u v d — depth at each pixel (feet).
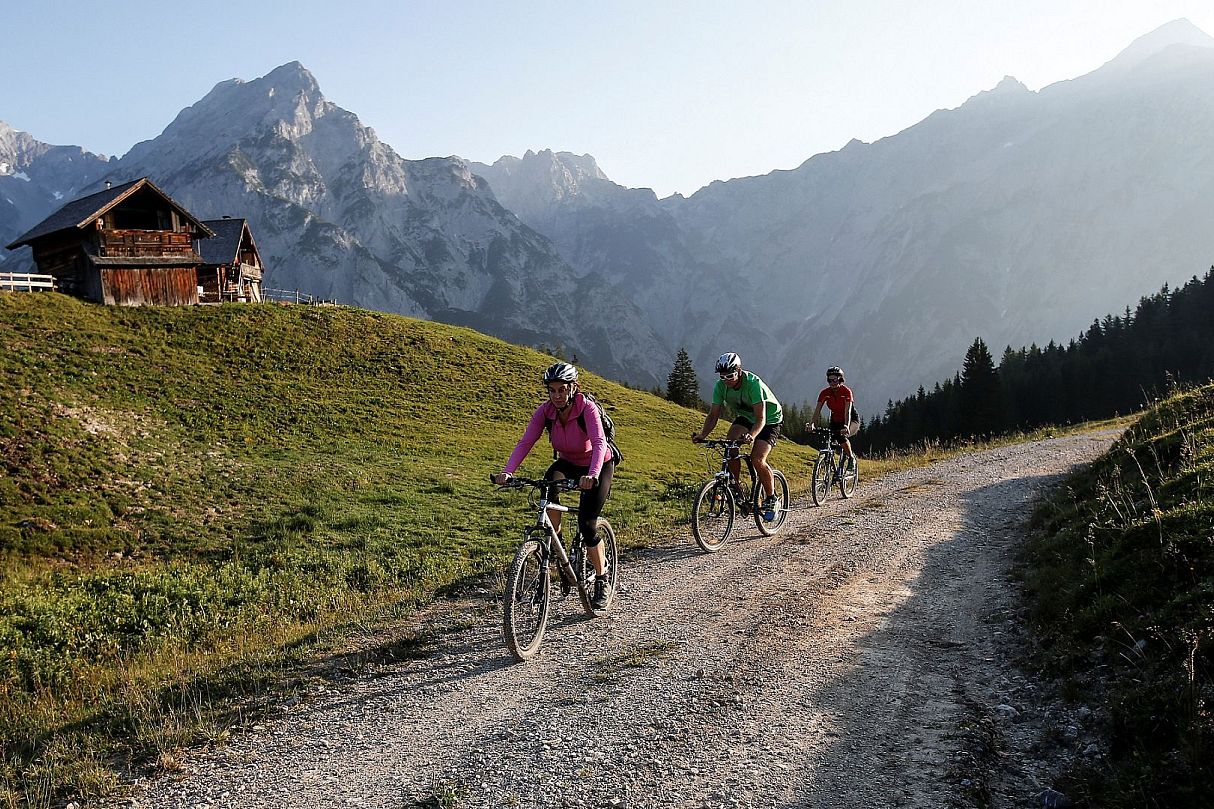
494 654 23.43
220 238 217.56
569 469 25.04
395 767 16.42
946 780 14.93
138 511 72.69
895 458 103.91
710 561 34.71
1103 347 418.72
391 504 78.95
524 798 14.90
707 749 16.62
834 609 26.66
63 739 18.78
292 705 20.11
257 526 70.23
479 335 215.51
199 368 137.80
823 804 14.30
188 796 15.51
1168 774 13.33
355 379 152.76
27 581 53.83
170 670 26.89
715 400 39.14
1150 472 33.09
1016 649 21.91
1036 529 37.35
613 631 25.00
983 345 323.16
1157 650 17.12
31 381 108.37
